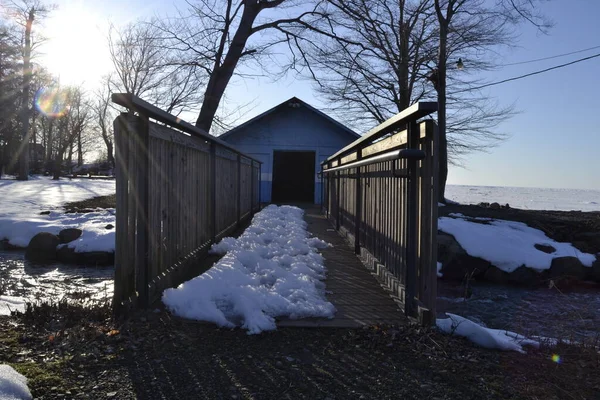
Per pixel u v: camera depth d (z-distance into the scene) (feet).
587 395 9.25
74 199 62.23
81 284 21.89
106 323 12.46
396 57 44.11
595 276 29.09
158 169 15.23
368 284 18.21
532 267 28.94
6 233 32.65
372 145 20.16
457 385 9.57
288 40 41.88
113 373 9.69
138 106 12.50
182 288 14.25
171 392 9.00
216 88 41.52
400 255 15.44
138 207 13.71
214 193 24.34
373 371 10.18
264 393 9.09
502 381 9.80
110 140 180.55
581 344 12.62
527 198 157.58
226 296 14.28
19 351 10.36
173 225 17.11
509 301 24.80
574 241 35.88
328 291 16.96
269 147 69.10
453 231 31.99
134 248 13.69
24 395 8.21
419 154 12.57
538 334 17.83
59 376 9.34
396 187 16.12
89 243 27.73
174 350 11.03
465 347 11.66
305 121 69.05
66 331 11.75
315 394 9.09
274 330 12.58
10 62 117.08
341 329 12.84
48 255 28.14
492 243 30.48
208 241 23.57
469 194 177.68
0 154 142.51
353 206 27.27
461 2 58.34
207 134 21.07
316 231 35.12
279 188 80.23
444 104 58.13
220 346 11.41
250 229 29.94
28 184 97.91
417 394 9.16
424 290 13.16
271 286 16.74
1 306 14.97
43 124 185.37
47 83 135.44
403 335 12.16
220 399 8.80
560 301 24.95
